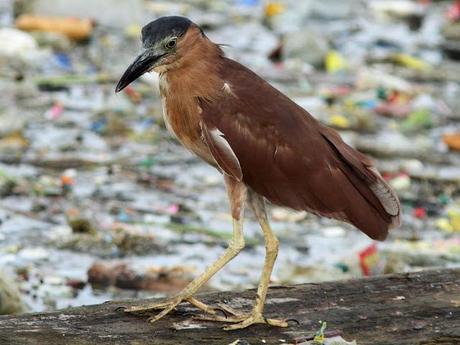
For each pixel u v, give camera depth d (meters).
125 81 8.77
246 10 22.78
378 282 9.07
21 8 20.09
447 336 8.23
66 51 19.08
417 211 13.88
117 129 16.08
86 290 11.41
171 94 8.83
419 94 18.52
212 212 13.62
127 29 20.33
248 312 8.55
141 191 14.15
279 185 8.70
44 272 11.72
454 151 16.20
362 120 16.88
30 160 14.80
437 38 21.86
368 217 8.67
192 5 22.77
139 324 8.24
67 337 7.97
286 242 12.91
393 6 23.36
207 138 8.68
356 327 8.33
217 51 8.91
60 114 16.47
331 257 12.48
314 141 8.69
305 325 8.34
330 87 18.52
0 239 12.44
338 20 22.47
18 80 17.59
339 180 8.64
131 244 12.44
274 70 19.17
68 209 13.33
